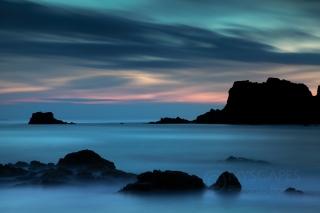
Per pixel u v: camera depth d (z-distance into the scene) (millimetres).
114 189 28016
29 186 28141
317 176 38250
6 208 22422
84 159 37250
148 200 24203
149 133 168000
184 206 22859
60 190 27203
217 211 21922
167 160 54656
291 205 23719
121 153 67312
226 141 111062
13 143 96625
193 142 104438
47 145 89062
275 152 73500
